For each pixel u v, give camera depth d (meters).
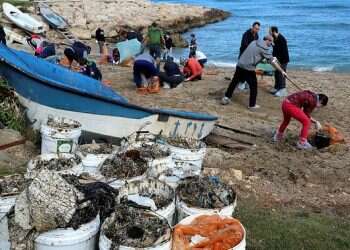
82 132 8.03
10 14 26.34
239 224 4.31
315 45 30.41
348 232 5.84
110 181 5.21
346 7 55.72
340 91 14.59
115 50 18.92
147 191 5.05
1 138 7.50
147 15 38.75
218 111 11.38
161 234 4.03
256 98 12.74
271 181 7.50
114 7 40.84
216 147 9.20
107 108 7.89
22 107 8.20
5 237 4.13
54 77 9.11
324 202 6.86
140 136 7.46
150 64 12.70
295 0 66.44
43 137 6.97
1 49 8.73
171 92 13.09
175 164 6.20
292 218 6.14
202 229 4.18
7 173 6.52
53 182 4.21
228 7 57.88
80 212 4.24
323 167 8.23
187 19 39.41
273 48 12.76
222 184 5.20
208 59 25.33
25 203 4.09
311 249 5.34
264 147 9.11
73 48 11.93
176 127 8.47
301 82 15.99
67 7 37.88
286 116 9.23
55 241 3.96
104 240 3.94
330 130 9.46
